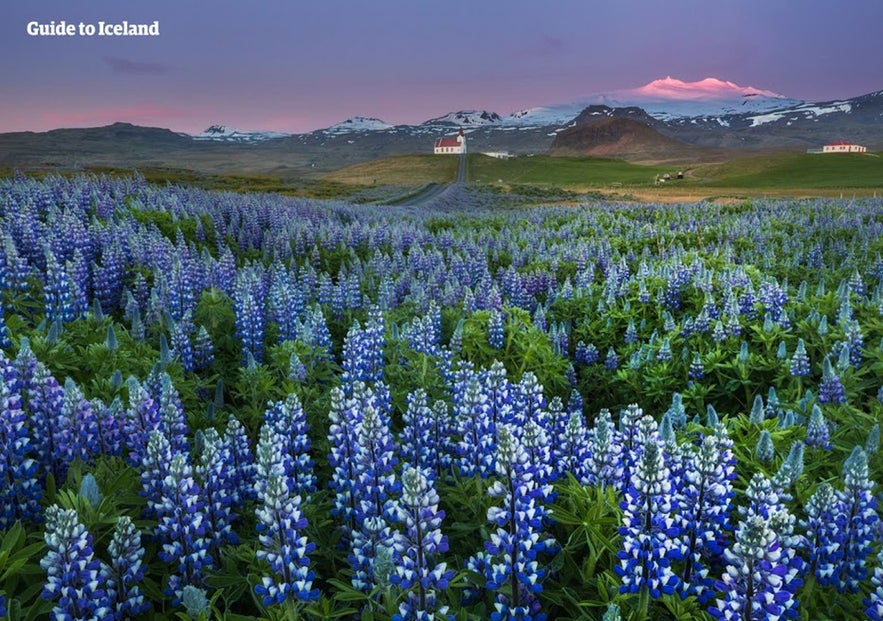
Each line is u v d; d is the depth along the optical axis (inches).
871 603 169.8
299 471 254.5
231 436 249.4
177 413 250.1
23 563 174.1
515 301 695.1
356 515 209.6
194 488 196.4
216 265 615.2
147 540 216.2
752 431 278.7
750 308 577.3
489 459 237.8
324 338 441.4
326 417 323.6
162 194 1194.0
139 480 227.0
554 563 200.2
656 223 1413.6
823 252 1006.4
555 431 270.2
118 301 551.5
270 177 6382.9
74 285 444.8
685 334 537.6
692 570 191.3
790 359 445.7
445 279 772.6
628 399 479.8
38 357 317.1
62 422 227.5
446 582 172.6
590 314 637.3
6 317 426.3
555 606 204.4
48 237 600.7
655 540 177.0
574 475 251.3
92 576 168.6
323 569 223.3
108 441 242.5
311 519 227.6
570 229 1398.9
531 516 181.5
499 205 3622.0
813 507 187.6
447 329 558.6
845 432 287.6
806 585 185.8
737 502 241.0
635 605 183.5
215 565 211.0
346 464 233.9
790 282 815.1
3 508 203.0
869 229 1202.6
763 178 7445.9
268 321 519.5
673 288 648.4
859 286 636.1
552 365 474.9
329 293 626.5
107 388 292.2
